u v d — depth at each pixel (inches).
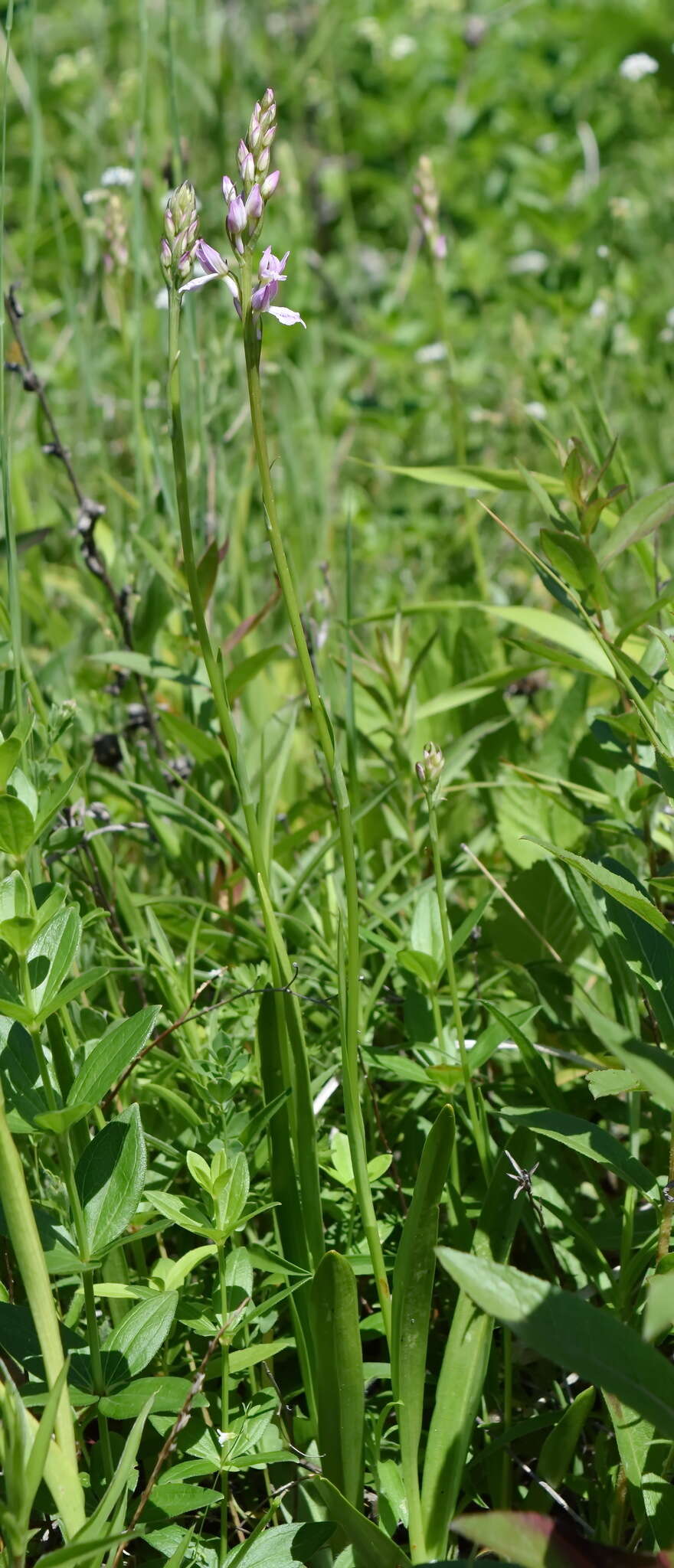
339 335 107.4
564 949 52.2
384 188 168.6
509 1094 49.7
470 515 68.9
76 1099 40.8
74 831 48.4
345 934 47.7
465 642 62.8
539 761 55.9
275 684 73.3
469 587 69.1
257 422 40.1
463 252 143.1
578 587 46.9
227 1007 49.2
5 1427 38.1
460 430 72.8
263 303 39.8
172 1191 48.4
